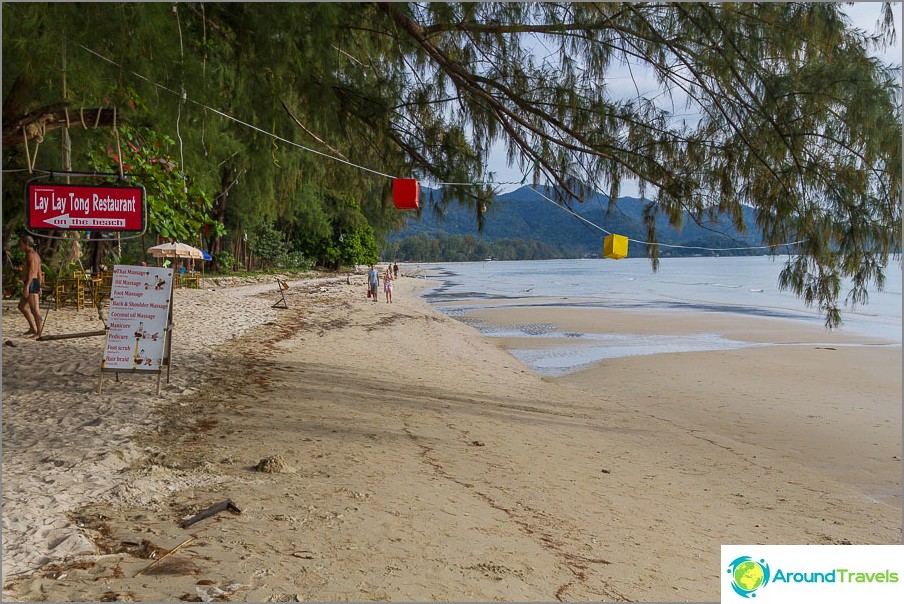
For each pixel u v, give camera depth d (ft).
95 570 11.80
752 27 23.15
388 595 11.91
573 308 116.47
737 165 24.67
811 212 24.11
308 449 21.93
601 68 25.26
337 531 14.70
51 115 23.17
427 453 23.49
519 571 13.91
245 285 125.29
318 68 26.30
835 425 36.68
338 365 42.88
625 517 19.21
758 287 190.29
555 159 27.02
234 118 27.09
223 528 14.14
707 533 18.84
